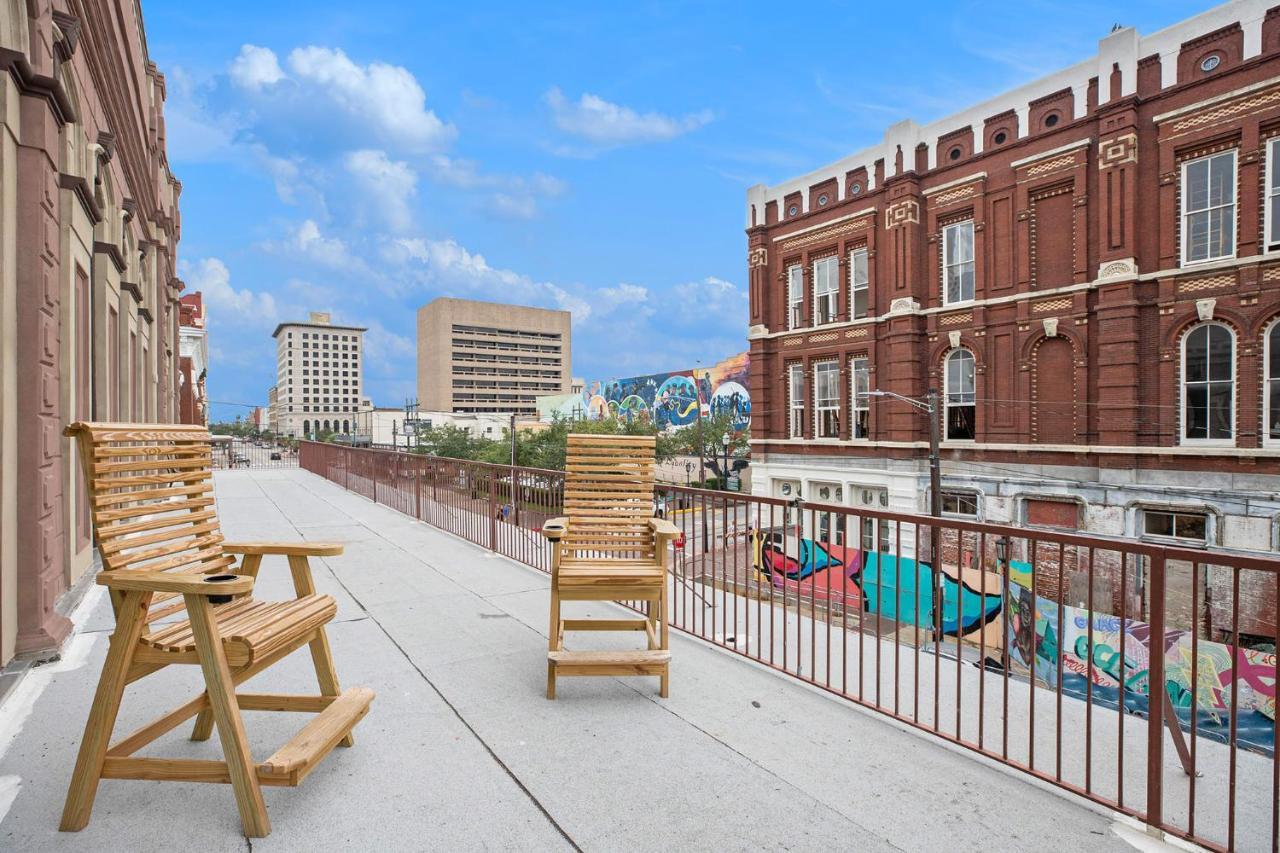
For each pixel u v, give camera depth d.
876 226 22.25
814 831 2.65
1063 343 18.09
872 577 11.48
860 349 22.70
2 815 2.65
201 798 2.80
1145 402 16.38
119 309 10.09
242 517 12.02
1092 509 16.97
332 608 3.25
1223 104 15.02
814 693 4.12
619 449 4.93
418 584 6.87
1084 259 17.38
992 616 10.21
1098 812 2.85
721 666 4.57
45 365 4.66
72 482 5.87
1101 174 16.86
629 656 3.96
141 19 11.80
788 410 25.52
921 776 3.12
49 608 4.71
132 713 3.61
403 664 4.48
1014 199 18.98
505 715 3.69
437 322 141.62
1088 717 2.92
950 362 20.77
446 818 2.69
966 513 19.83
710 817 2.73
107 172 8.41
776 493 25.66
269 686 4.05
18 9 4.50
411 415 95.62
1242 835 2.80
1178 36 15.73
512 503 8.23
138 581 2.52
